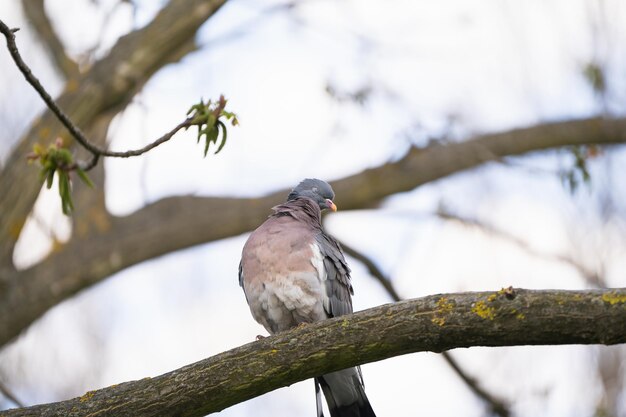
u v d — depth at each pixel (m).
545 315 6.39
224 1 13.45
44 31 15.41
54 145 7.32
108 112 13.21
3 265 12.97
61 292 13.91
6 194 12.42
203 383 7.08
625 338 6.27
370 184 14.95
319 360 7.02
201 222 14.50
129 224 14.48
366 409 9.09
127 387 7.21
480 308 6.57
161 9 13.45
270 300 9.06
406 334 6.80
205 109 7.16
